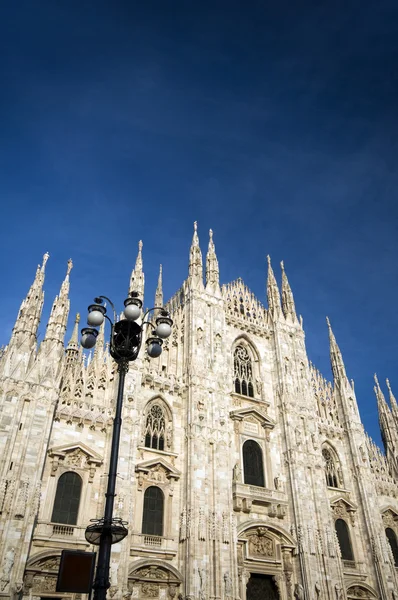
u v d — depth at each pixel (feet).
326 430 209.67
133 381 160.25
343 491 197.57
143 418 161.99
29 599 118.93
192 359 177.06
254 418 187.42
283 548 165.58
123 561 132.16
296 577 163.63
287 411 193.77
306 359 217.15
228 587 143.13
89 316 82.79
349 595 173.99
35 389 139.54
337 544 175.42
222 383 180.45
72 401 149.28
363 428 216.95
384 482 214.28
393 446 228.02
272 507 169.78
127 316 81.25
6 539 118.21
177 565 142.82
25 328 148.05
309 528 171.63
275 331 215.31
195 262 204.64
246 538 158.81
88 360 161.79
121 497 139.44
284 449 187.62
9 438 129.70
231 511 156.66
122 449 146.82
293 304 230.27
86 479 140.67
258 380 201.46
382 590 177.68
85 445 143.02
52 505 132.46
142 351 169.48
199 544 144.56
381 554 184.75
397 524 205.87
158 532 146.61
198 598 136.77
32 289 156.35
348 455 209.26
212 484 157.89
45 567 123.54
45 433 135.54
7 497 122.52
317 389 221.66
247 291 224.33
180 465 159.74
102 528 65.92
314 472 186.39
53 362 146.61
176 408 169.58
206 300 196.34
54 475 135.95
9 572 115.44
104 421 150.92
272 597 159.43
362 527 192.34
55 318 155.33
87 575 70.69
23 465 128.26
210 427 167.53
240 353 205.36
